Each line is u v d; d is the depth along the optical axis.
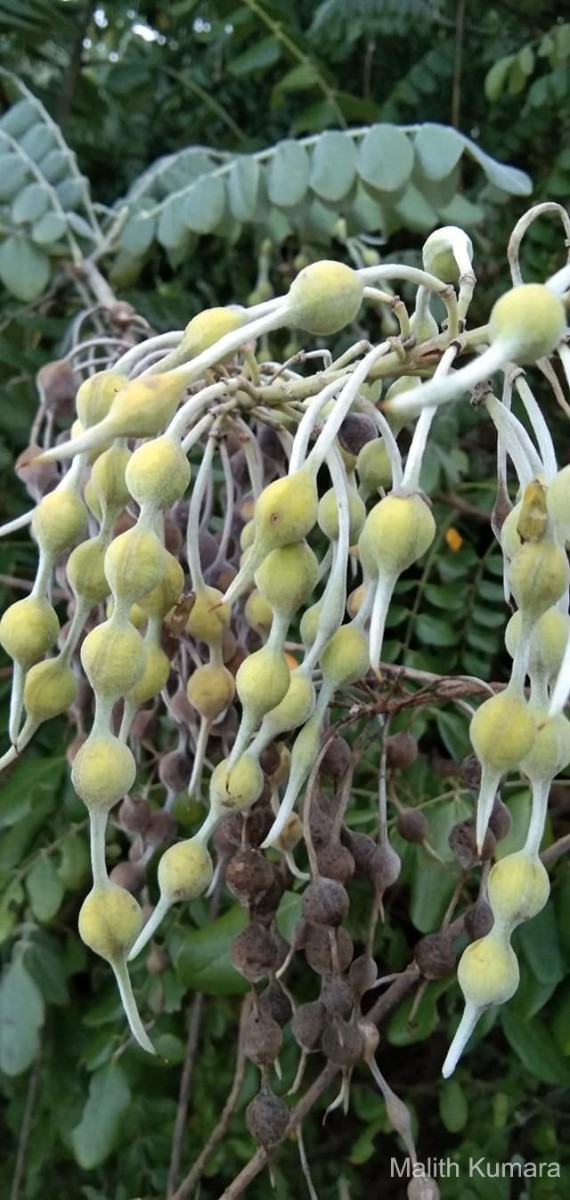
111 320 0.48
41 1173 0.60
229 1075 0.54
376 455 0.32
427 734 0.56
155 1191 0.55
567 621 0.28
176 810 0.42
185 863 0.30
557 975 0.41
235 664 0.35
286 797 0.30
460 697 0.38
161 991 0.48
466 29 0.67
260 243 0.62
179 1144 0.50
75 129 0.69
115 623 0.28
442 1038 0.56
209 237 0.66
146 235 0.53
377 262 0.59
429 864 0.43
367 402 0.30
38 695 0.31
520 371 0.29
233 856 0.35
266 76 0.70
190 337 0.29
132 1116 0.53
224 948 0.43
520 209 0.64
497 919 0.29
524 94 0.67
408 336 0.30
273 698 0.29
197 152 0.57
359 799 0.48
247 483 0.39
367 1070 0.57
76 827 0.48
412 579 0.58
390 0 0.63
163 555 0.28
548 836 0.43
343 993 0.33
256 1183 0.56
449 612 0.57
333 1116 0.60
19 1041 0.45
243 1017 0.43
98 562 0.30
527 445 0.29
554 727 0.28
